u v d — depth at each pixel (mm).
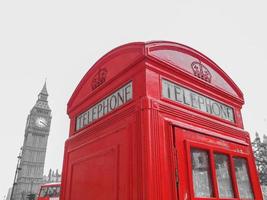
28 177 95188
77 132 4348
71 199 3879
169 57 3471
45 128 108625
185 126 2996
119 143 3039
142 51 3182
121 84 3461
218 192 2953
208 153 3139
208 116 3570
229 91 4402
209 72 4121
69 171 4207
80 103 4500
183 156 2801
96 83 4203
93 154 3561
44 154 103125
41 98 116125
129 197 2609
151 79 3045
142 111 2791
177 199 2520
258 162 26156
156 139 2656
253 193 3660
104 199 3049
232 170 3375
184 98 3346
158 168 2535
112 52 3920
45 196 16562
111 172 3037
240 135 4023
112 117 3350
